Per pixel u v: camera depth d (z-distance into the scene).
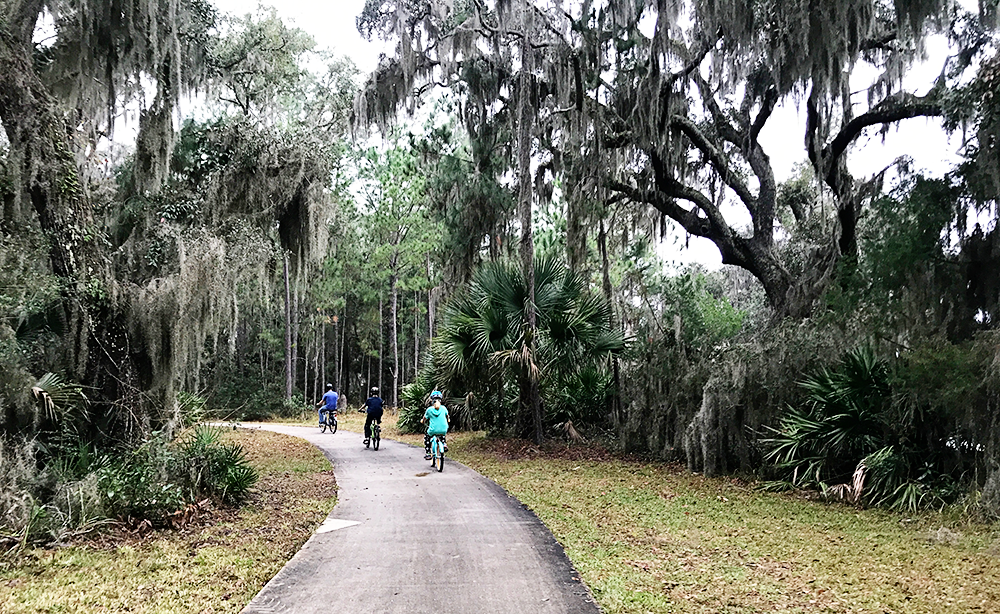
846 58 13.57
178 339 10.70
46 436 8.34
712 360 12.78
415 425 21.33
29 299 8.05
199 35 13.53
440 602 4.85
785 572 5.91
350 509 8.41
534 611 4.67
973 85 9.26
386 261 33.62
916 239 9.51
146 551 6.23
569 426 16.53
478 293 16.39
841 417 9.67
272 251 15.21
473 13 17.67
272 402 33.62
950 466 8.85
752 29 14.32
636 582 5.50
